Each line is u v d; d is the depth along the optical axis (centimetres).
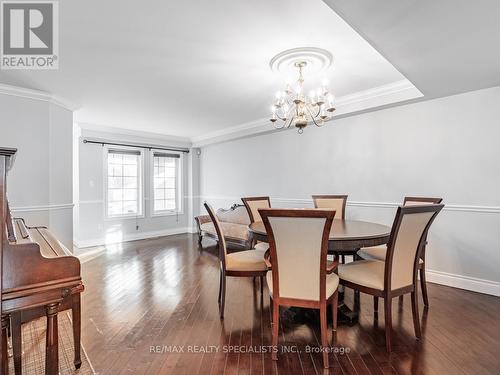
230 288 305
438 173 314
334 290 193
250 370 168
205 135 620
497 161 277
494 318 230
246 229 448
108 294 286
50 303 137
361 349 189
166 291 295
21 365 171
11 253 127
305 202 455
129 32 207
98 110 420
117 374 164
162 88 326
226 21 193
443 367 169
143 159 598
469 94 293
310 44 225
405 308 250
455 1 146
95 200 532
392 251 183
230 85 316
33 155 335
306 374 164
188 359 179
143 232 599
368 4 149
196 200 685
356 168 388
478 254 288
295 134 470
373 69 276
